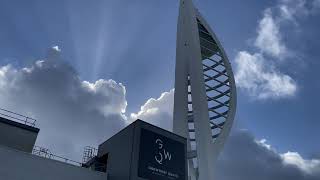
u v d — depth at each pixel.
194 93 81.75
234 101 93.19
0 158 29.33
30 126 40.47
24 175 30.17
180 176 37.53
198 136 76.56
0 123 38.31
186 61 87.00
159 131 38.66
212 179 72.00
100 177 35.91
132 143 35.47
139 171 34.22
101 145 42.59
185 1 97.38
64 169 33.31
